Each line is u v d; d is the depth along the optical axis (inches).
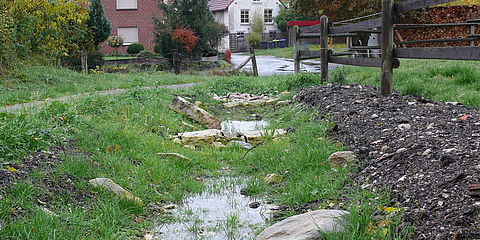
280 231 139.9
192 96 417.7
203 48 1124.5
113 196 172.6
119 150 230.7
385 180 169.8
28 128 215.5
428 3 260.7
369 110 268.7
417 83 337.7
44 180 170.1
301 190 180.2
